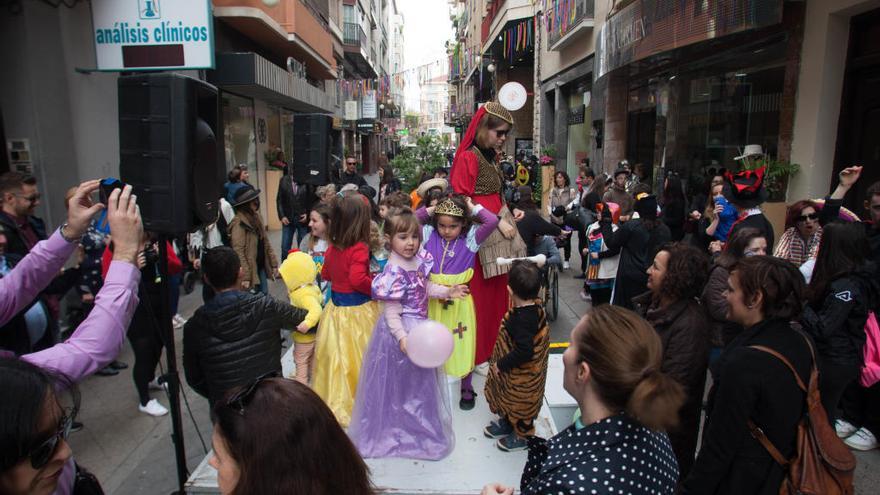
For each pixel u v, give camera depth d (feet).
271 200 46.37
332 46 60.23
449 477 9.78
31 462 3.67
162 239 9.55
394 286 9.84
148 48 21.97
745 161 24.90
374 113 104.27
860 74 20.59
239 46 38.60
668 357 8.55
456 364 11.27
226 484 4.01
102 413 14.43
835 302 10.07
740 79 27.53
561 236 19.77
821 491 6.48
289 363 15.24
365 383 10.47
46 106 20.18
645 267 16.08
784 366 6.64
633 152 42.06
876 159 19.93
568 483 4.42
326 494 3.88
